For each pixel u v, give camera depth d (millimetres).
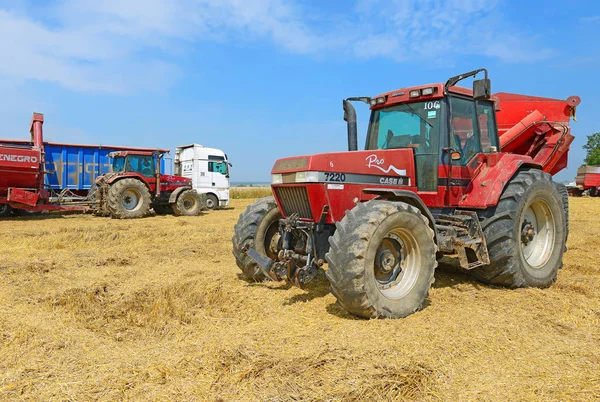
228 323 3707
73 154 15258
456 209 4887
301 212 4352
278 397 2352
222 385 2490
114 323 3777
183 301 4352
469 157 4949
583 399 2352
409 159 4633
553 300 4234
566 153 6602
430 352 2936
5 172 11602
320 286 4836
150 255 7051
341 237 3645
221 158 17062
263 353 2912
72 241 8453
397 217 3777
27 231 9438
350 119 5379
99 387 2484
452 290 4621
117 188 12914
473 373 2668
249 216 5008
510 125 6578
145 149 15844
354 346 3025
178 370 2684
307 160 4078
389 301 3713
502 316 3732
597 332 3363
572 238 8172
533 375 2633
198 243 8383
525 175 4910
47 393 2422
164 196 14750
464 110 4953
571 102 6461
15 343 3168
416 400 2355
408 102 4926
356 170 4262
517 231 4668
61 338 3273
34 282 4996
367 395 2379
